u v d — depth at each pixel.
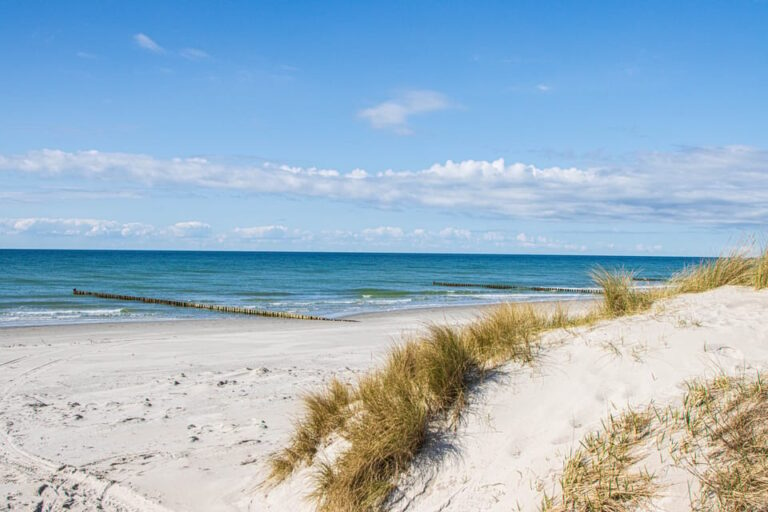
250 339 15.77
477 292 40.91
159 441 6.33
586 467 3.38
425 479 3.91
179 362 11.88
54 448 6.14
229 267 78.50
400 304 30.91
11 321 22.09
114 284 44.34
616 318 5.68
